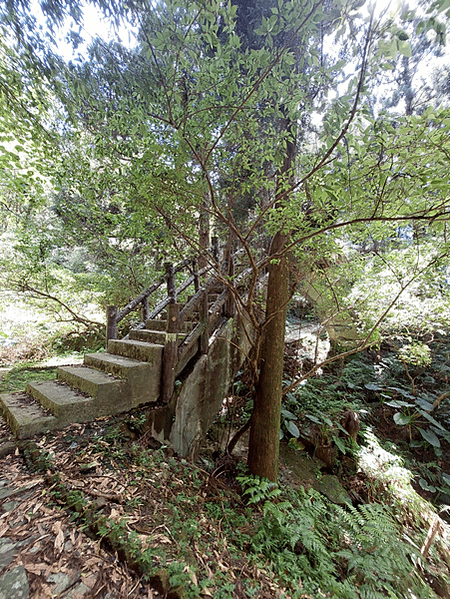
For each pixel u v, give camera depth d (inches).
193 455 115.3
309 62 56.3
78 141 123.6
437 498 155.4
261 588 52.0
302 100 62.7
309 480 135.5
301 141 95.3
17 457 71.0
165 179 71.4
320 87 60.0
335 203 70.0
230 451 123.7
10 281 183.0
